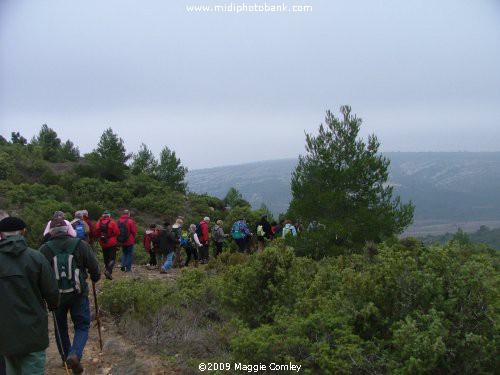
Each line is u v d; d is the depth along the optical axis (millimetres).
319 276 7871
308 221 17359
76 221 11953
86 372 5961
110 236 12531
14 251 4613
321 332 5234
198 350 6770
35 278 4676
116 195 42281
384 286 5277
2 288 4555
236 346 5133
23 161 45062
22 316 4555
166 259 15125
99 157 48750
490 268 4875
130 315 8055
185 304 8922
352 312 5348
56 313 5816
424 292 4930
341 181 17234
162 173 52656
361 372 4660
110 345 6801
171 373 5996
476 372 4301
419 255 5602
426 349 4223
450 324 4551
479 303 4602
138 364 6156
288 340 5023
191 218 38188
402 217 16734
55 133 59781
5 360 4785
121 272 14469
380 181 17406
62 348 5859
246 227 18859
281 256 7648
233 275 8094
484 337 4309
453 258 5164
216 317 8469
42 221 21234
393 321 5047
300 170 18094
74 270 5691
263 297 7398
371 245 11352
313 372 4855
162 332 7320
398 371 4344
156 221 38625
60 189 39188
